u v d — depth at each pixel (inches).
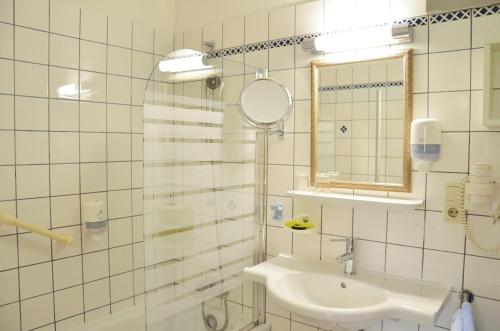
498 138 55.2
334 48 67.4
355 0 67.2
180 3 94.7
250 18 81.0
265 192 77.5
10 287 68.9
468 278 58.2
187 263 74.2
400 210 62.5
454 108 58.5
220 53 86.5
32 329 71.9
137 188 88.6
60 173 75.0
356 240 67.9
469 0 56.2
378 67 65.0
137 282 89.0
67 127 75.8
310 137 72.6
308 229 71.1
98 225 77.4
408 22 62.0
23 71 69.2
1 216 64.4
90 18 79.0
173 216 72.3
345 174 68.8
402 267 64.0
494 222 55.7
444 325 60.5
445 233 59.9
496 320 56.2
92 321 80.8
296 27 74.3
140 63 88.8
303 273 67.4
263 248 78.4
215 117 74.3
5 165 67.5
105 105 82.0
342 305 63.7
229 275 77.9
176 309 73.3
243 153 77.0
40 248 72.5
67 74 75.4
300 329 75.4
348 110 68.2
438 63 59.7
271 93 72.3
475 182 55.0
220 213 76.4
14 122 68.4
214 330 77.0
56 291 75.1
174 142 71.2
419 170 60.8
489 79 52.3
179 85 70.6
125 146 86.0
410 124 61.8
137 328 86.5
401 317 53.4
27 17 69.4
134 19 87.5
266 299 80.6
